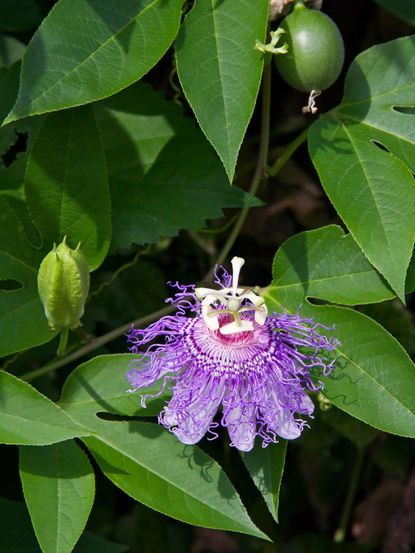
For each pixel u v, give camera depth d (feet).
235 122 1.39
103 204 1.53
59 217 1.53
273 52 1.41
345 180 1.51
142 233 1.62
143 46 1.42
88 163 1.51
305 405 1.44
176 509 1.43
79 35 1.40
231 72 1.40
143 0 1.43
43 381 1.77
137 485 1.44
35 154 1.50
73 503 1.43
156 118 1.67
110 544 1.59
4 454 1.85
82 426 1.47
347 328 1.48
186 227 1.62
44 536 1.40
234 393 1.43
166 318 1.48
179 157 1.65
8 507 1.58
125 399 1.49
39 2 1.82
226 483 1.44
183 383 1.44
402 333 1.87
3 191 1.60
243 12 1.42
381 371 1.45
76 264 1.41
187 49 1.41
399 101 1.57
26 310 1.52
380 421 1.44
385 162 1.51
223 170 1.64
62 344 1.53
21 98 1.38
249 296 1.47
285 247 1.53
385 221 1.48
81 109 1.50
